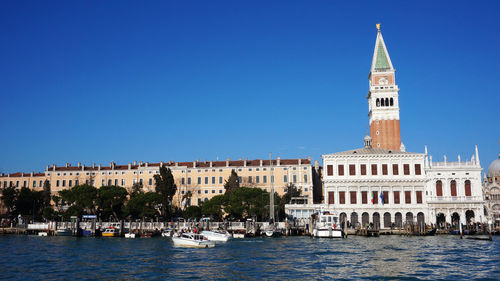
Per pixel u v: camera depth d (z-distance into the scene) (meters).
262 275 46.16
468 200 102.31
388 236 94.12
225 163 149.50
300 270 48.84
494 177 157.50
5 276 45.84
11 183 158.62
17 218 132.38
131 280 43.88
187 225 107.56
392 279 43.56
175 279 44.34
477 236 91.12
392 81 130.38
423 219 103.12
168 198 131.12
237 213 112.81
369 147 112.62
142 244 80.00
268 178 142.25
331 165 106.62
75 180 153.62
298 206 111.25
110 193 113.50
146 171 150.00
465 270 47.75
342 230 95.31
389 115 128.88
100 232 102.00
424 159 104.81
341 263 53.34
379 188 104.50
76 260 57.38
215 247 73.69
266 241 85.62
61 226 110.81
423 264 51.91
